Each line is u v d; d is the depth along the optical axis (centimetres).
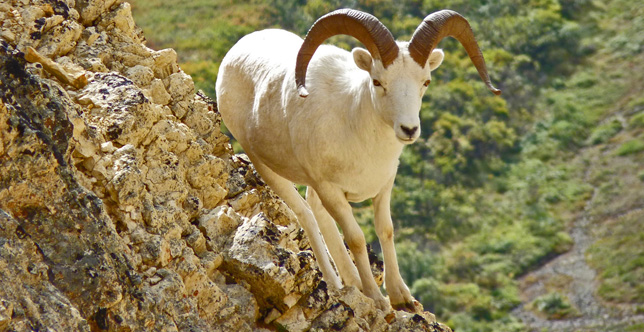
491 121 7881
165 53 1268
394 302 1247
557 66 8819
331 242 1259
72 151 901
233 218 1111
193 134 1211
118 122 1018
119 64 1202
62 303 762
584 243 6272
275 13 7988
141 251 945
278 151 1238
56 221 826
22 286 742
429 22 1079
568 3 9806
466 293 5756
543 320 5428
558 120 7938
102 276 823
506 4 9688
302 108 1171
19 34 1065
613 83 8506
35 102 877
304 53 1099
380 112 1083
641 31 9269
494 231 6544
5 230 762
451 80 8300
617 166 7219
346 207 1202
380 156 1152
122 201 953
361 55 1090
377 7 8719
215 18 7706
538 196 6906
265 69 1259
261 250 1054
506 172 7331
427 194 6912
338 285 1234
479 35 9144
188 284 986
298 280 1066
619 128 7762
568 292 5681
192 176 1134
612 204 6725
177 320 919
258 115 1250
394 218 6638
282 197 1298
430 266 6103
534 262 6109
